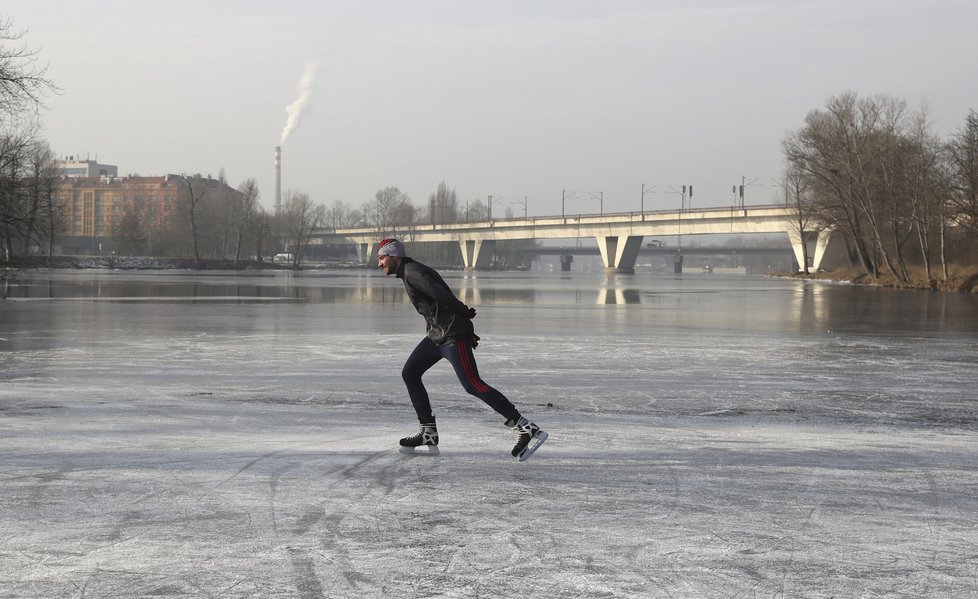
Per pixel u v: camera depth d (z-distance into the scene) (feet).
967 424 30.17
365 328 73.87
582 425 28.60
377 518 16.96
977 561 14.79
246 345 58.08
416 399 23.22
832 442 26.11
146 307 104.32
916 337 70.03
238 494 18.69
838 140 229.45
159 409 31.12
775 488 19.90
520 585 13.37
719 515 17.49
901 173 211.61
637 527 16.55
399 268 23.34
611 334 70.79
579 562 14.48
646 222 420.36
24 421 28.17
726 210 377.91
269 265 445.37
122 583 13.29
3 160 131.13
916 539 16.05
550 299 142.82
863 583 13.65
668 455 23.59
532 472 21.20
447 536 15.84
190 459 22.29
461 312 22.65
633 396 36.22
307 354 52.60
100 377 41.01
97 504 17.76
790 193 329.31
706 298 150.20
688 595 13.05
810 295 165.27
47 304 109.50
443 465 21.89
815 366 48.98
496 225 509.76
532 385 39.58
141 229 471.62
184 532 15.93
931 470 22.13
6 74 111.45
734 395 36.94
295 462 22.03
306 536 15.76
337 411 31.01
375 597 12.80
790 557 14.88
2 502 17.87
